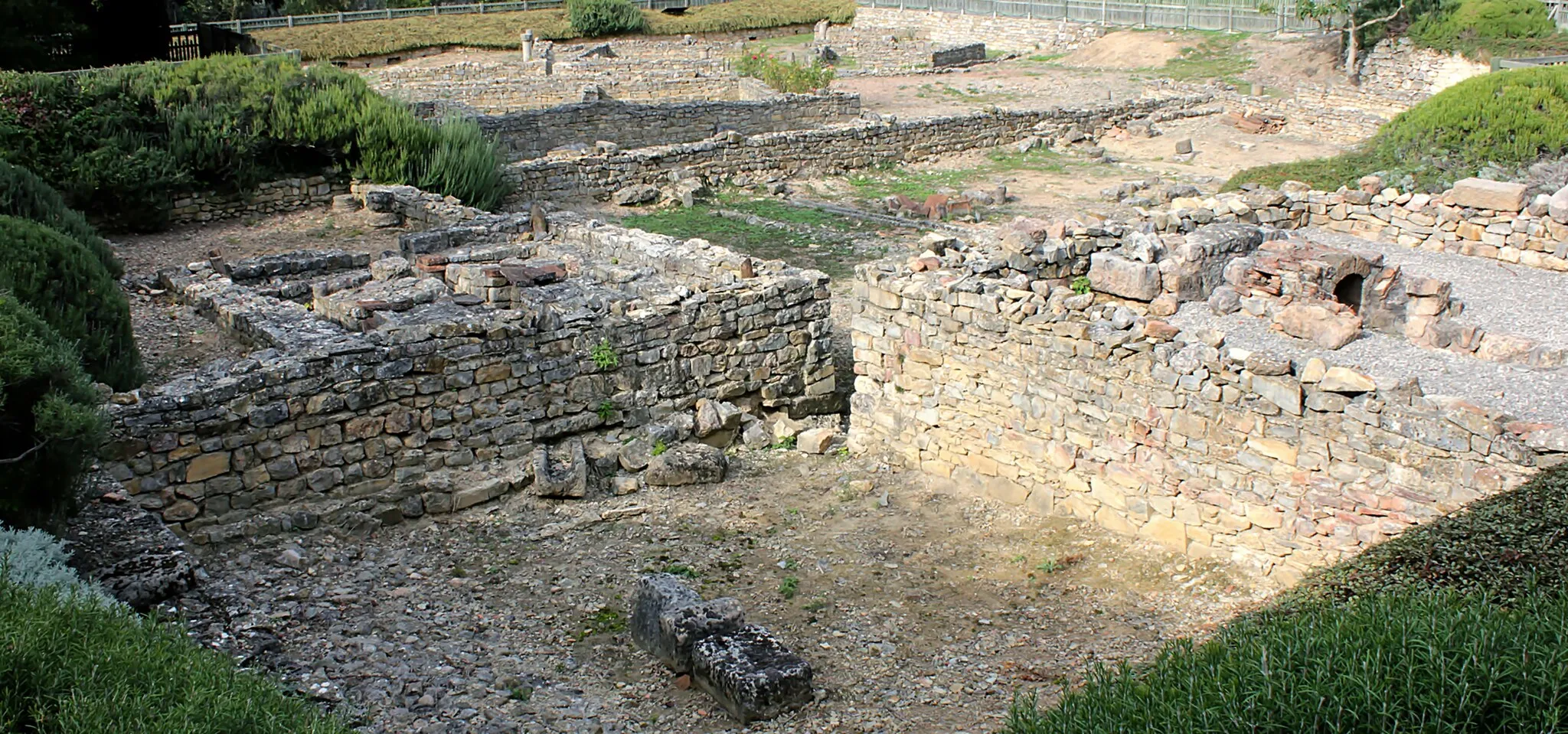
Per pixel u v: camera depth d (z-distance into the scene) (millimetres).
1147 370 9977
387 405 11148
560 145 30594
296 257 16703
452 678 8219
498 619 9234
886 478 11992
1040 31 49906
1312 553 9234
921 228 23656
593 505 11539
